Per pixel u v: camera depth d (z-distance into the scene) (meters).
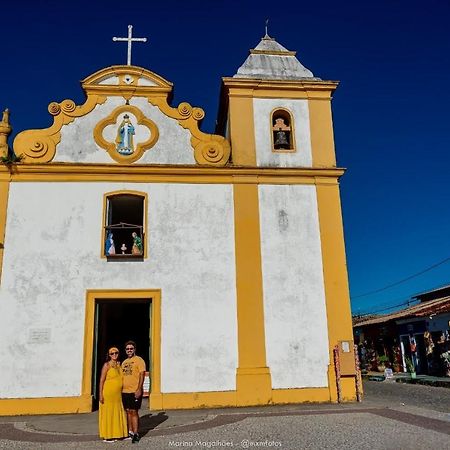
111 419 8.34
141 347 17.44
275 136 14.85
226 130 15.96
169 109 14.32
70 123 13.86
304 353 12.86
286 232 13.69
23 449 7.86
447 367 23.16
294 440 8.02
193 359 12.49
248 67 15.80
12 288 12.41
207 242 13.33
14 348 12.07
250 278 13.20
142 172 13.59
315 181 14.22
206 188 13.76
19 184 13.19
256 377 12.51
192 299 12.87
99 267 12.79
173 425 9.81
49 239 12.85
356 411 11.06
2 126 13.52
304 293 13.27
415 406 12.27
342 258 13.66
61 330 12.30
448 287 32.44
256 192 13.89
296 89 15.17
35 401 11.81
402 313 29.20
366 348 34.28
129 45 14.95
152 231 13.21
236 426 9.47
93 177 13.41
